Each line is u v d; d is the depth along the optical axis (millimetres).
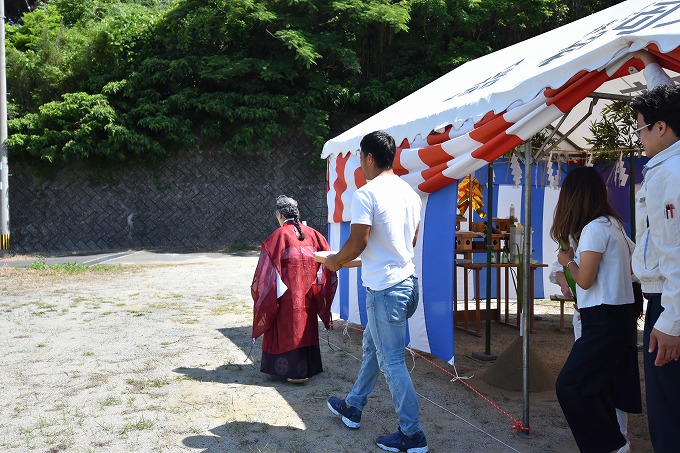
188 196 18359
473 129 4078
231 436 3742
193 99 17781
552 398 4629
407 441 3490
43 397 4434
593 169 3318
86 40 18781
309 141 18672
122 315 7441
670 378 2449
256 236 18562
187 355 5621
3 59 14859
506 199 8172
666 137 2480
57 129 17500
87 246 17953
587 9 19969
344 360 5598
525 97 3602
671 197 2350
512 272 7742
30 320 7102
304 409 4254
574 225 3283
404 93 19047
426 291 4980
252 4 17656
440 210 4781
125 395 4496
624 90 5090
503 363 4953
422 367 5492
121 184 18109
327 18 19234
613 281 3088
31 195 17750
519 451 3588
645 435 3920
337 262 3438
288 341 4742
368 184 3434
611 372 3096
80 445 3572
